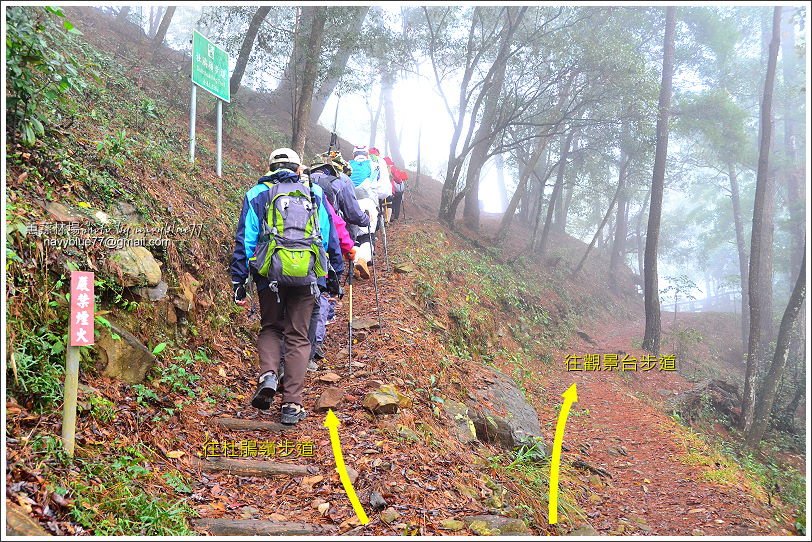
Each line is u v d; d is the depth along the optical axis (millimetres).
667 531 5113
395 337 6805
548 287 21281
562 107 21047
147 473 3471
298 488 3869
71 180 5102
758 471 9578
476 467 4758
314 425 4707
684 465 7250
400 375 5855
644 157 22797
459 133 17703
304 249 4492
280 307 4738
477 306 11562
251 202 4660
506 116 18828
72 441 3242
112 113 8555
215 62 9266
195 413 4516
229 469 3965
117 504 3121
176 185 7102
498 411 6844
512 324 13352
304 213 4598
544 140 22203
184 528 3162
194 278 5887
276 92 23938
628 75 17203
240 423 4566
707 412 13664
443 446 4887
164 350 4930
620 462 7312
